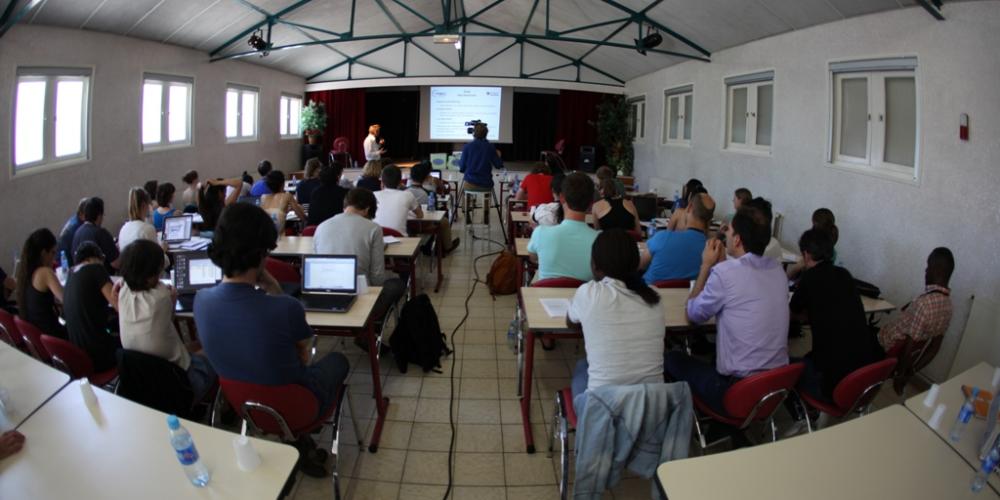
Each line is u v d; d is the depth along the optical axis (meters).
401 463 2.76
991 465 1.54
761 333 2.40
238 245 1.97
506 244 7.08
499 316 4.74
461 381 3.59
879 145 4.28
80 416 1.79
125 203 6.40
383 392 3.43
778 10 4.95
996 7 3.12
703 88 7.50
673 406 1.97
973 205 3.27
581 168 12.07
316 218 4.84
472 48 11.20
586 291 2.25
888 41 3.97
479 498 2.53
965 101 3.32
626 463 1.99
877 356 2.97
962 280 3.36
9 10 4.07
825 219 3.71
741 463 1.63
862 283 3.48
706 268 2.73
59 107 5.35
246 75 9.49
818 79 4.88
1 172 4.47
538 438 2.98
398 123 15.15
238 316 2.00
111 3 5.16
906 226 3.85
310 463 2.63
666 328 2.70
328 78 11.83
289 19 7.66
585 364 2.55
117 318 3.34
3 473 1.53
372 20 8.97
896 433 1.80
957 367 3.36
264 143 10.54
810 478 1.58
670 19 6.55
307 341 2.25
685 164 8.25
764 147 6.18
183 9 6.07
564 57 11.16
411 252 4.08
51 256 3.04
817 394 2.56
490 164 7.39
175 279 3.08
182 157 7.65
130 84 6.31
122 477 1.52
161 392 2.35
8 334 2.92
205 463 1.59
